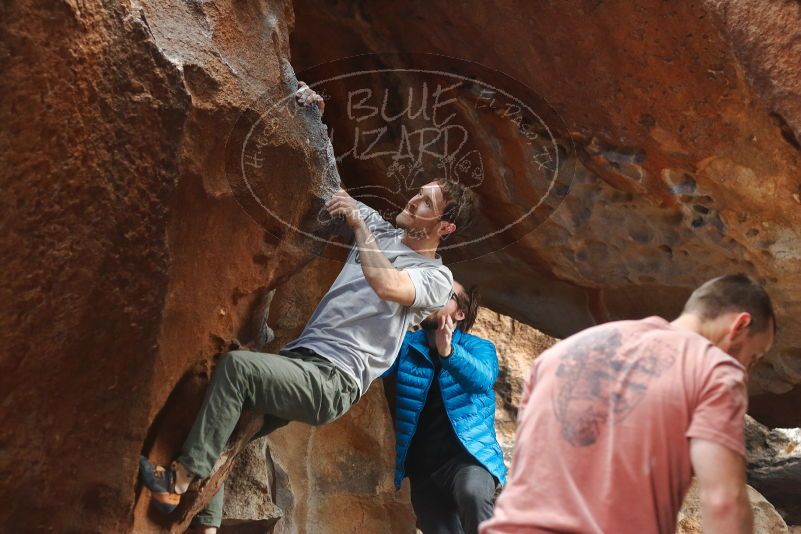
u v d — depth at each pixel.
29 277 2.77
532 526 2.12
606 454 2.13
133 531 3.22
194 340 3.25
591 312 5.11
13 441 2.91
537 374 2.32
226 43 3.10
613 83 3.98
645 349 2.21
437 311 3.99
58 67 2.63
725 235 4.32
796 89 3.46
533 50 4.02
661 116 3.99
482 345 4.36
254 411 3.40
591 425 2.16
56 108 2.65
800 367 4.96
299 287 4.91
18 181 2.66
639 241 4.58
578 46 3.95
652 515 2.08
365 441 5.16
